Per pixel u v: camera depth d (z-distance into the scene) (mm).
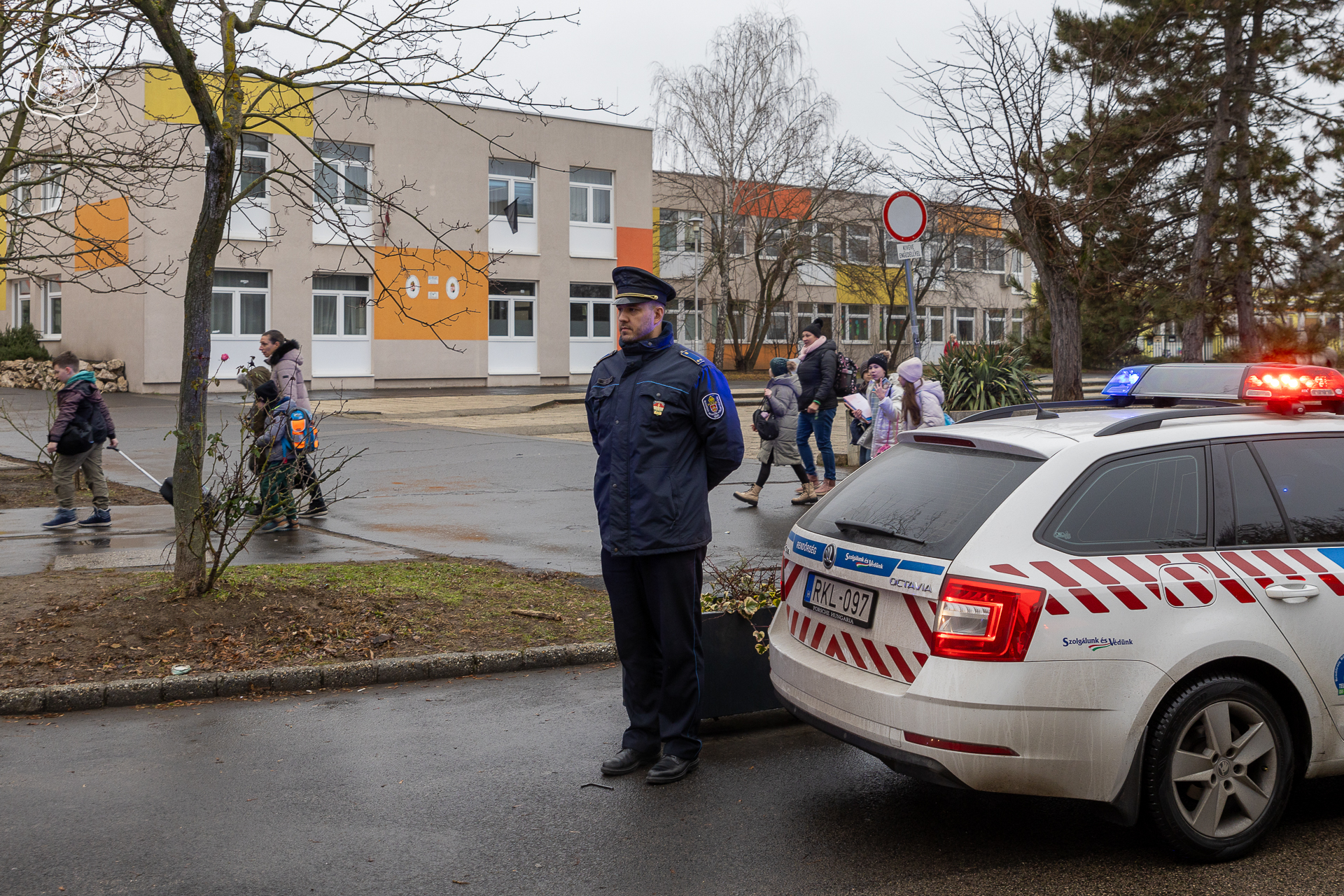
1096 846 4090
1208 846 3875
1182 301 18984
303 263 30250
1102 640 3730
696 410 4793
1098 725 3709
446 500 12945
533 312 34812
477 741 5250
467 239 32844
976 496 4027
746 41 39844
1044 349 36594
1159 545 3951
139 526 10961
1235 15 18375
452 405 26469
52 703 5602
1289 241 18875
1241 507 4121
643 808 4438
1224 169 18703
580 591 8164
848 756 5129
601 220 36062
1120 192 14836
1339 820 4340
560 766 4910
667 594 4762
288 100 24281
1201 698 3838
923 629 3842
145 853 3914
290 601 7117
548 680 6320
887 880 3781
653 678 4977
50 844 3980
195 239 6836
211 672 5988
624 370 4922
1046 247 13773
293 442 10570
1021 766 3676
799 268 46750
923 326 53375
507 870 3822
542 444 18344
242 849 3963
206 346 6895
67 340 32062
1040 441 4137
